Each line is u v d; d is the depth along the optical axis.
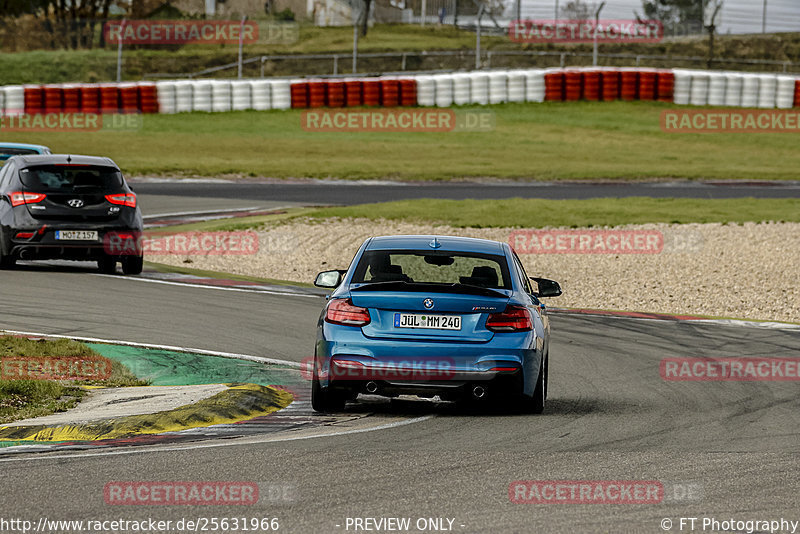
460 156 156.75
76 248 63.06
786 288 71.19
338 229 91.50
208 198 111.00
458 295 30.66
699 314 64.75
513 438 28.75
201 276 68.44
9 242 62.22
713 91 193.25
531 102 197.62
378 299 30.62
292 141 165.00
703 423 31.73
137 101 180.12
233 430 29.56
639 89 194.50
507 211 103.06
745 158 165.12
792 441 29.20
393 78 190.50
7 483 22.94
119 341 44.38
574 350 47.09
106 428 28.91
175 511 20.98
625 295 69.50
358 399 35.34
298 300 60.00
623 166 151.25
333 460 25.62
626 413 33.19
